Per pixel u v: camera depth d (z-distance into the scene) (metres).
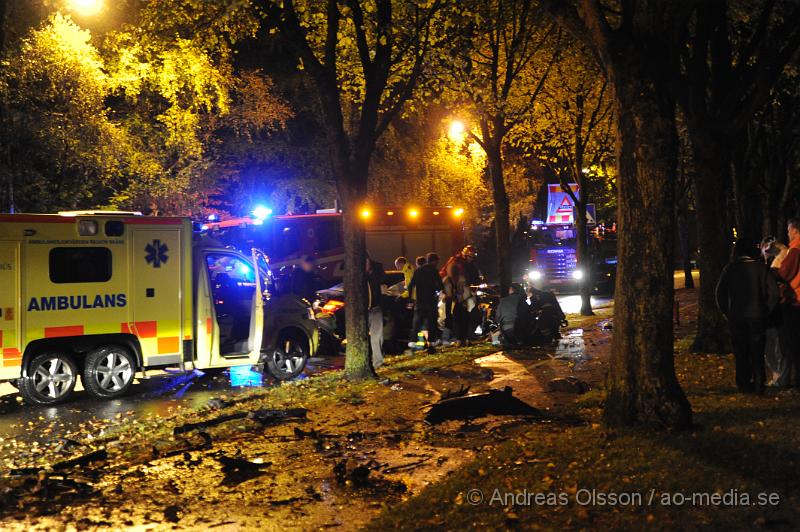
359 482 6.84
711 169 13.02
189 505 6.45
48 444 9.07
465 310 16.86
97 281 12.34
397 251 27.09
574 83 20.45
